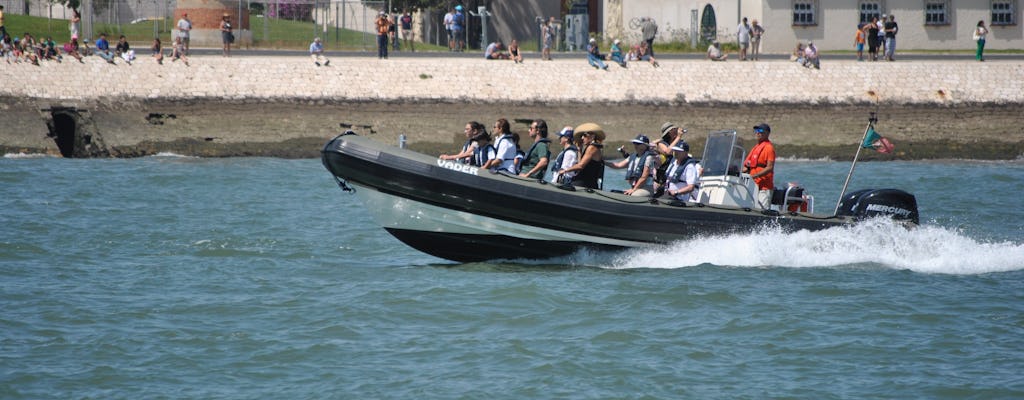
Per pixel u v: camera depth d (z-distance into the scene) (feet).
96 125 236.22
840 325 81.25
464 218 99.60
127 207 151.02
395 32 295.48
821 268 101.30
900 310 85.51
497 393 66.85
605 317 83.15
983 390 67.31
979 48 270.05
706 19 325.62
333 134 241.96
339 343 76.74
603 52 306.76
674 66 253.65
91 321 82.23
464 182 97.81
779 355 74.18
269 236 126.31
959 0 320.70
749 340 77.51
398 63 248.93
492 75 249.75
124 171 200.23
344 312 84.79
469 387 67.92
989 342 77.20
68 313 84.43
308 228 133.28
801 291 91.56
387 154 98.27
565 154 101.19
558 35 314.55
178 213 145.59
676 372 70.79
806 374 70.49
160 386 67.92
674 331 79.61
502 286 92.84
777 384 68.54
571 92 249.14
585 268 102.01
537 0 353.72
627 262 101.76
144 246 118.11
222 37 273.75
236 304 87.66
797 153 248.93
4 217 137.28
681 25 328.90
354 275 100.53
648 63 253.44
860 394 66.90
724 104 250.57
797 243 102.37
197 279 98.63
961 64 257.75
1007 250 108.17
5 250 112.98
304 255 113.70
